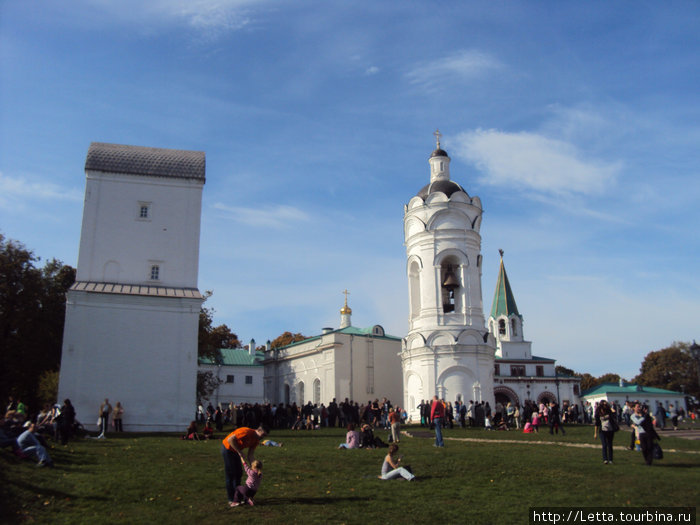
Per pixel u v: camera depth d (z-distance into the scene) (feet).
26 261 147.23
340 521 45.88
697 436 110.22
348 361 210.18
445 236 169.48
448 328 164.04
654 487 57.98
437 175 180.86
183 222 134.31
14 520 43.62
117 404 113.50
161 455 73.31
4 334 145.07
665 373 345.72
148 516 46.11
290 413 152.66
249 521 45.32
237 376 263.08
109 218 130.72
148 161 135.44
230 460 50.01
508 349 303.68
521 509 50.29
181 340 121.90
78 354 115.85
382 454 77.00
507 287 312.50
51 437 84.33
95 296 119.03
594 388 329.72
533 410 152.46
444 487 57.93
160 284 130.11
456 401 147.64
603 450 71.36
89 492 52.26
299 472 63.62
